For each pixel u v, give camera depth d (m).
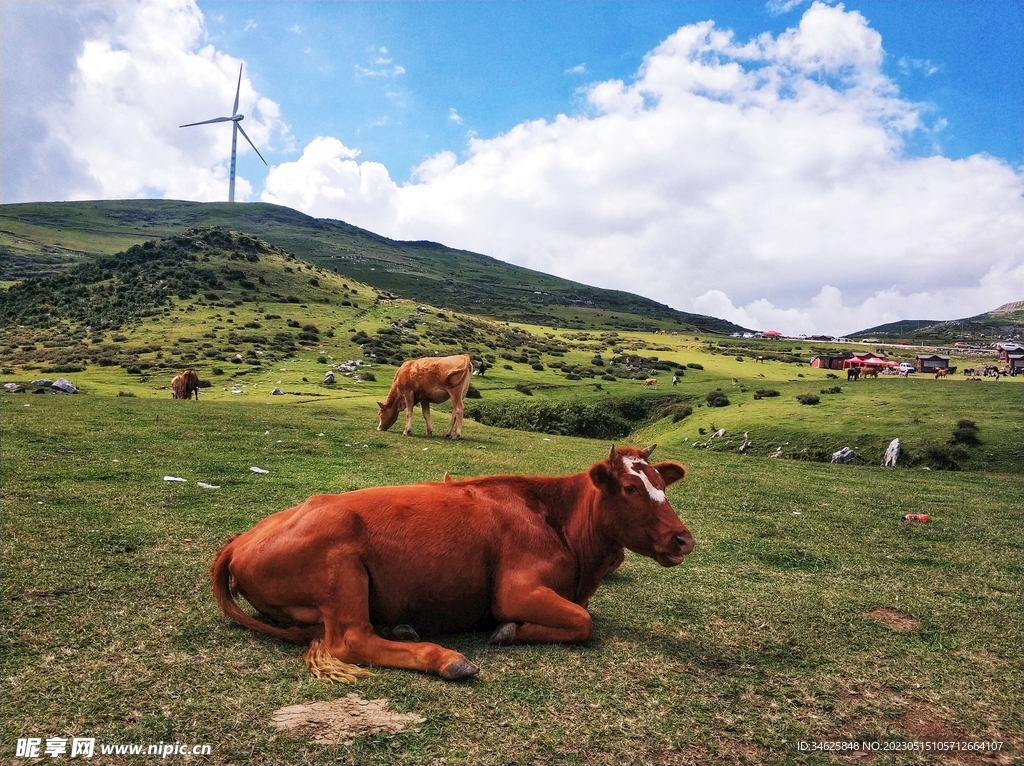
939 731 4.58
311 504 5.65
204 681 4.65
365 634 5.13
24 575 6.55
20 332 88.81
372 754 3.86
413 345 98.44
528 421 64.88
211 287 116.62
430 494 5.96
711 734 4.32
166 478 12.12
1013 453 37.88
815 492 17.20
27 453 13.63
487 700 4.54
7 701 4.27
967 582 8.62
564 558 5.93
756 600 7.22
